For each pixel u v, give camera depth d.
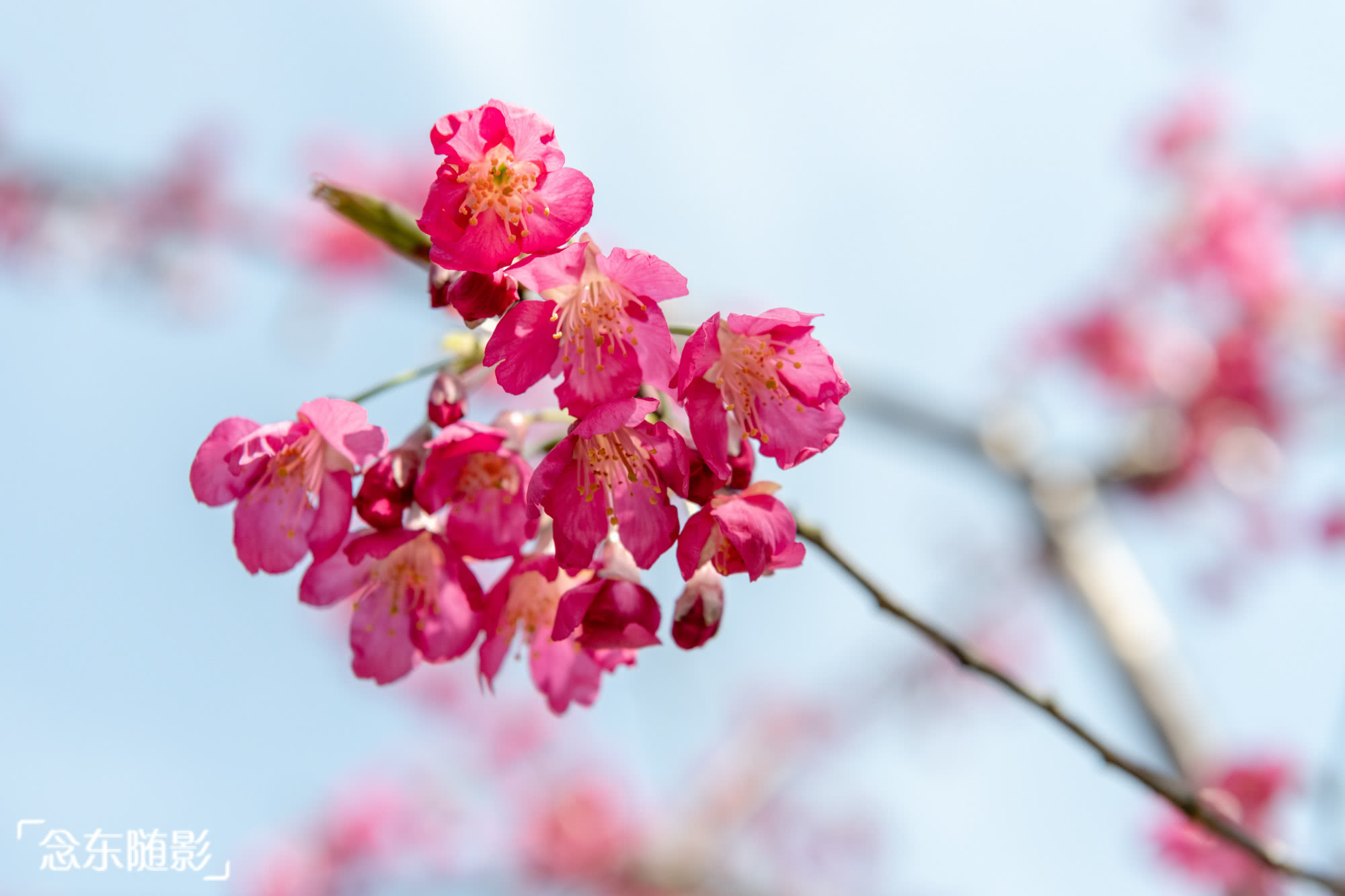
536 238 0.53
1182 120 1.41
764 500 0.54
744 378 0.54
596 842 1.65
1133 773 0.57
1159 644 1.05
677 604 0.55
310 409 0.54
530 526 0.54
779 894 1.69
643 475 0.54
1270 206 1.38
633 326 0.54
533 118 0.53
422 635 0.55
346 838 1.59
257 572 0.55
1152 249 1.40
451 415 0.55
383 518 0.54
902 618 0.57
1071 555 1.13
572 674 0.56
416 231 0.55
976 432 1.24
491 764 1.71
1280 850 0.57
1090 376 1.44
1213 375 1.31
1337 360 1.31
